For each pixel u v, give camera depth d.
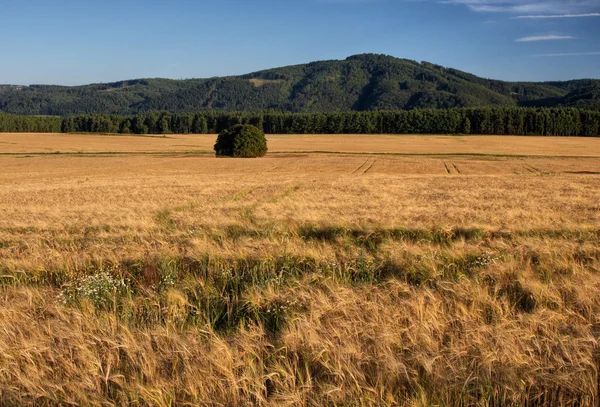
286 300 6.43
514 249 9.28
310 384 4.55
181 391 4.56
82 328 5.71
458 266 8.38
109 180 40.84
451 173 51.50
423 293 6.21
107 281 7.59
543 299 6.30
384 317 5.55
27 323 5.86
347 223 12.79
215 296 7.23
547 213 16.17
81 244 11.24
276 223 12.99
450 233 12.14
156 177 43.62
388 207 19.09
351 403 4.32
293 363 4.96
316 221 13.29
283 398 4.31
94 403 4.41
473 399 4.49
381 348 4.91
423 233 12.14
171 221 15.12
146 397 4.39
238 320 6.53
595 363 4.75
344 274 8.02
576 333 5.25
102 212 17.66
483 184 33.06
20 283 7.98
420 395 4.39
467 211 17.41
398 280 7.29
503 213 16.61
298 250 9.05
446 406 4.33
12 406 4.50
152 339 5.41
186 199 24.17
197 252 9.11
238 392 4.48
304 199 23.12
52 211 18.30
